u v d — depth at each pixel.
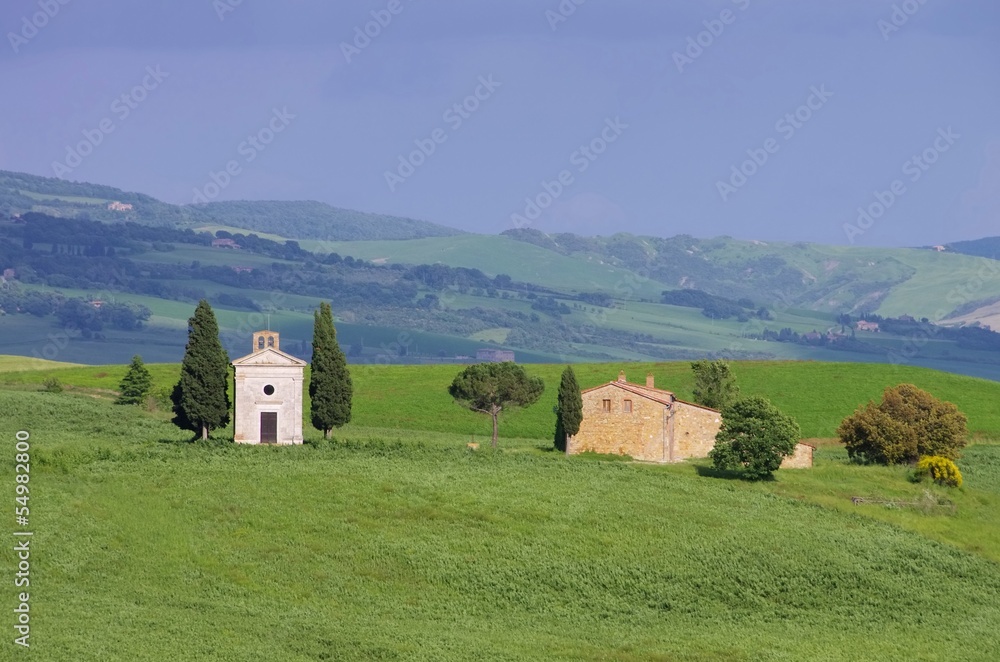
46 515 164.88
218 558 157.50
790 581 165.25
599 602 154.38
